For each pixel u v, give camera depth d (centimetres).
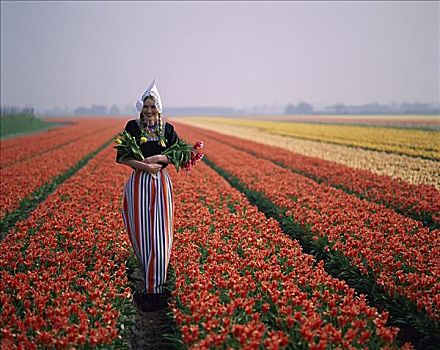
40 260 794
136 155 750
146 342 696
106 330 571
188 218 1130
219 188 1555
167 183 775
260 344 553
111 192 1460
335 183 1717
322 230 995
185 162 792
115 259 845
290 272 766
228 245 885
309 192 1455
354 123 6856
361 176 1795
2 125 5475
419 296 680
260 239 930
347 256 852
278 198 1345
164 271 757
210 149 3012
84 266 769
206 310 611
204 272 773
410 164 2239
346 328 594
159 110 763
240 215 1167
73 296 655
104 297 672
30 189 1498
